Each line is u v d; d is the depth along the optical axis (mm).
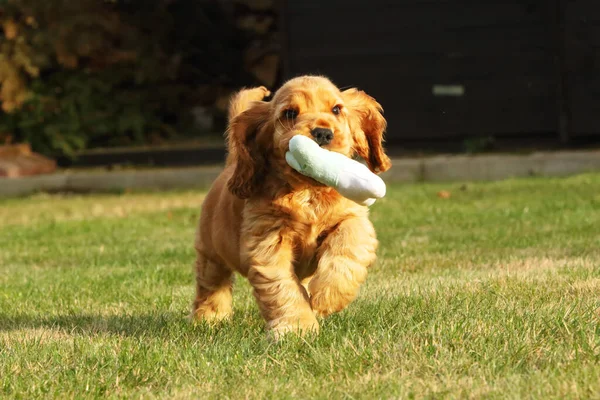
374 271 6867
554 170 14461
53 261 8625
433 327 4223
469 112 16188
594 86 15516
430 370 3715
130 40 18797
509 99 16031
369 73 16406
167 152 17062
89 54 18391
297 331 4227
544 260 6805
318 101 4449
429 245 8203
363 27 16312
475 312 4703
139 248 9133
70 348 4465
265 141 4566
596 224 8867
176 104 19438
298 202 4410
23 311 5945
